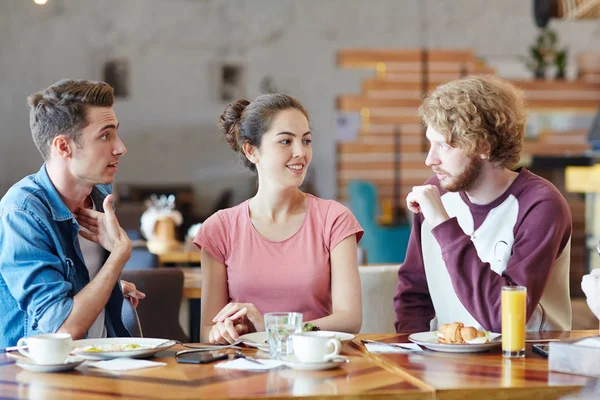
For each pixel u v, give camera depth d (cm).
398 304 242
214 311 229
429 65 986
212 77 976
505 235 220
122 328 226
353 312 223
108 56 961
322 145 982
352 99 980
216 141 978
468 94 210
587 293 187
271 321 171
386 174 983
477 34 999
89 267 227
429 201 205
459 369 158
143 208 670
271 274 228
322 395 137
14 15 945
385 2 990
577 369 153
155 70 970
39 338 161
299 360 162
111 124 219
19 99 945
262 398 135
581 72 997
